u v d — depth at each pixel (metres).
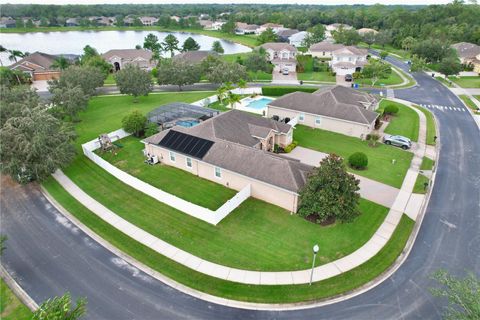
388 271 22.25
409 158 38.88
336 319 18.70
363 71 76.75
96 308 19.28
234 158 31.08
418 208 29.19
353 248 24.09
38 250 24.03
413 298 20.12
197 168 33.50
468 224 27.20
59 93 48.56
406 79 80.25
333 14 187.12
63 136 33.28
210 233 25.53
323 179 24.70
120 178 33.44
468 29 118.56
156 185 32.28
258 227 26.14
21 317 18.77
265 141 37.19
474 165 37.38
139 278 21.52
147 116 46.81
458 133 46.53
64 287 20.83
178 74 66.56
